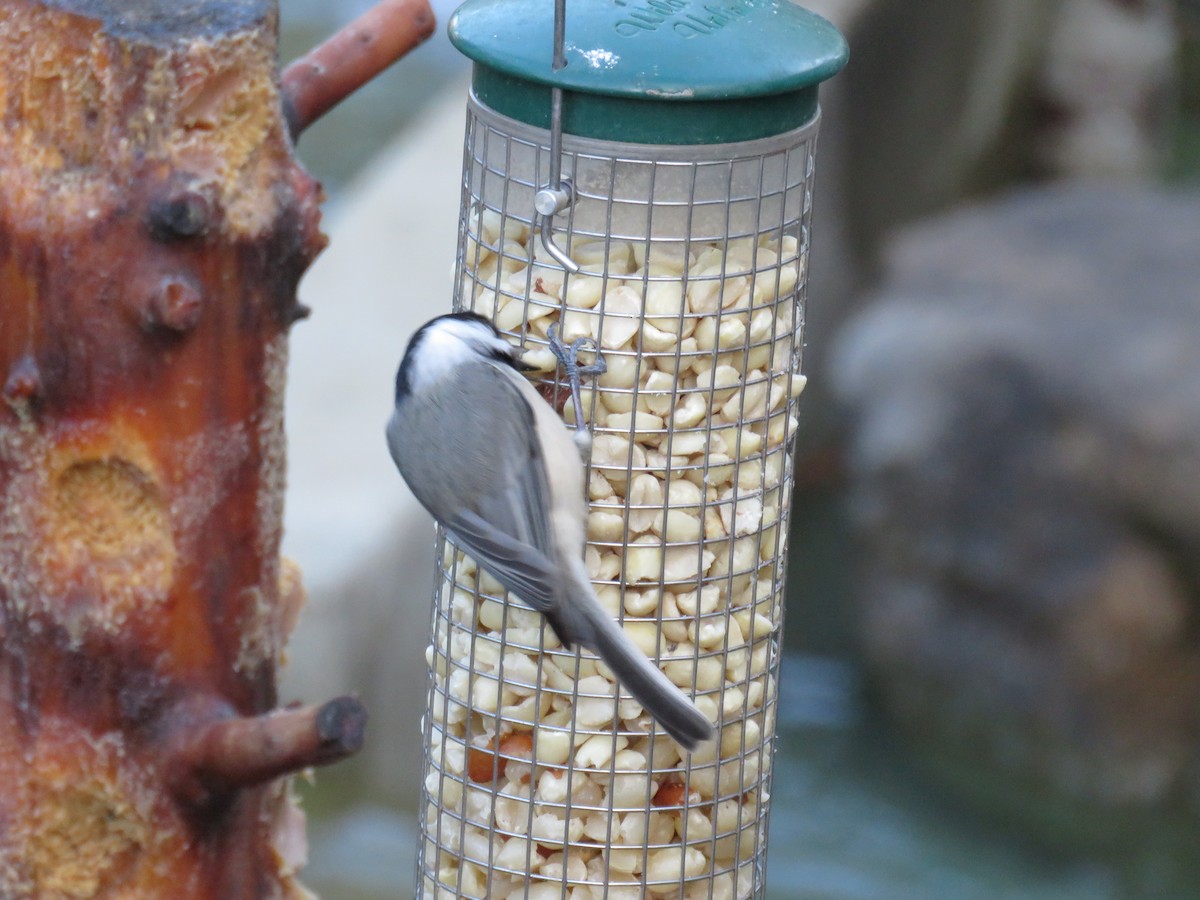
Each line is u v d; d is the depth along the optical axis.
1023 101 24.38
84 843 4.84
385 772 14.09
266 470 4.91
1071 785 15.19
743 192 5.77
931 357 16.08
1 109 4.57
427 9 5.46
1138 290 16.42
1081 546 15.05
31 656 4.74
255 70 4.66
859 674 17.08
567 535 5.54
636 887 6.15
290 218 4.78
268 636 4.98
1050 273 17.03
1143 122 25.00
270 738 4.56
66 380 4.61
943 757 15.80
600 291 5.80
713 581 6.10
